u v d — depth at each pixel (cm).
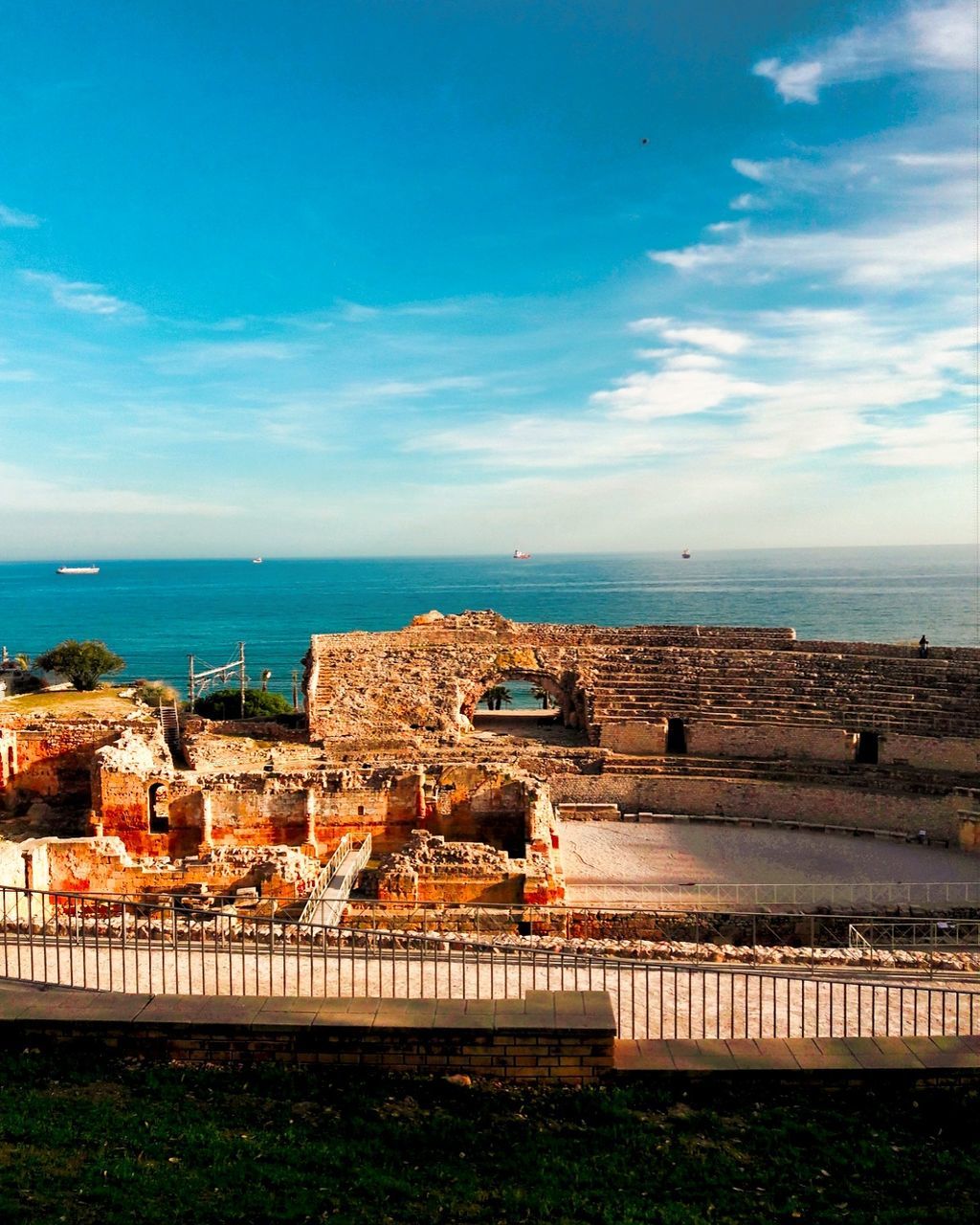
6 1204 1151
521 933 3161
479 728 6047
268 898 3023
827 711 5194
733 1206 1248
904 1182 1305
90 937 2172
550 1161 1326
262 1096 1467
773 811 4694
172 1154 1300
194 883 3244
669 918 3259
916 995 1708
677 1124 1433
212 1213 1173
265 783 3988
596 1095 1491
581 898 3619
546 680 6106
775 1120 1448
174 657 17500
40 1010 1594
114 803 3956
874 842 4312
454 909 3153
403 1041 1545
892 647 5684
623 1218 1206
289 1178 1255
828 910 3381
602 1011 1587
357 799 4081
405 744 5231
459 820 4156
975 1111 1470
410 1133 1380
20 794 4684
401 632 6425
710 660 5844
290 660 17062
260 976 1967
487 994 1927
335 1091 1488
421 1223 1181
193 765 4916
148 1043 1563
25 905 3061
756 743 5144
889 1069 1517
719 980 1797
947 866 3972
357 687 5731
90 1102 1416
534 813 3966
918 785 4562
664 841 4356
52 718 4862
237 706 7900
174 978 1925
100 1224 1136
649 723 5256
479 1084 1522
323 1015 1575
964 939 3169
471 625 6562
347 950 2169
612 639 6284
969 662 5331
